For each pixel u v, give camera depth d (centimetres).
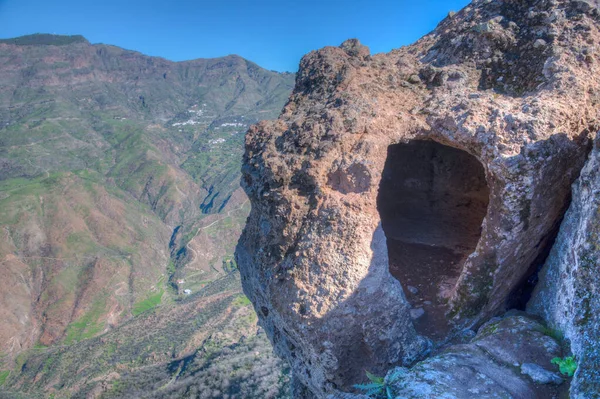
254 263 755
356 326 621
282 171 691
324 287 611
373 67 845
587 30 723
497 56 790
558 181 631
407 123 721
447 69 794
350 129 693
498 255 645
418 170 1102
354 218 629
